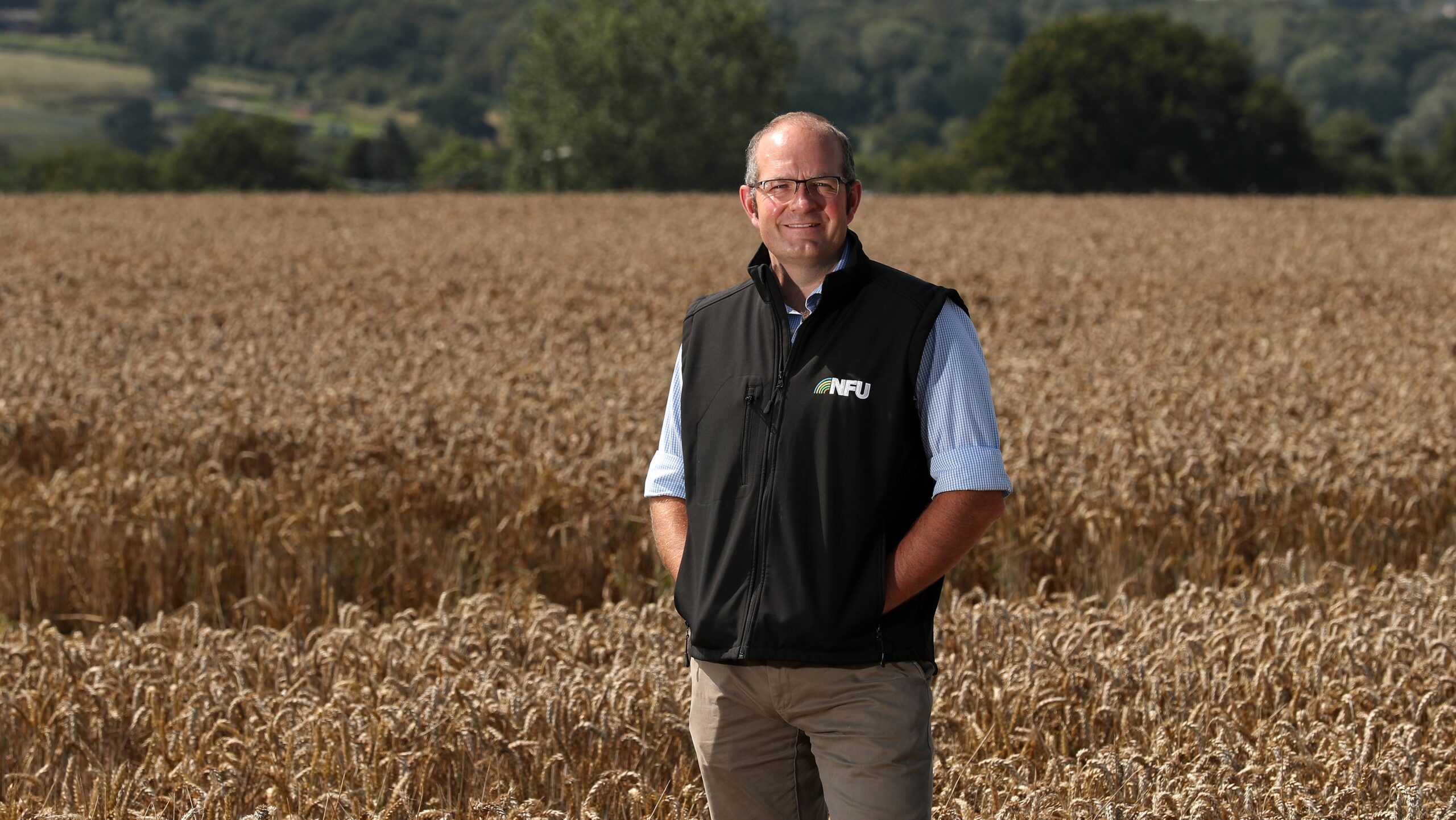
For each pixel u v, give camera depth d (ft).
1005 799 37.35
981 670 45.73
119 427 81.56
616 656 46.16
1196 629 49.57
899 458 26.09
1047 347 127.24
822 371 26.20
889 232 275.80
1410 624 48.93
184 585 64.95
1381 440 78.43
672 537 28.91
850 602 25.96
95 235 259.60
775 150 26.81
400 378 99.14
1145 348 119.55
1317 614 50.70
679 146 655.35
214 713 42.63
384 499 70.90
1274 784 36.01
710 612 26.91
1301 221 307.58
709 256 219.20
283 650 47.16
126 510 67.82
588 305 154.71
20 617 63.67
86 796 38.88
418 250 227.61
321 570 63.10
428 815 35.88
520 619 52.60
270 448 79.87
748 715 28.17
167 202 364.79
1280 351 116.88
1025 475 69.41
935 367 26.00
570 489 69.10
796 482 26.16
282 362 105.81
